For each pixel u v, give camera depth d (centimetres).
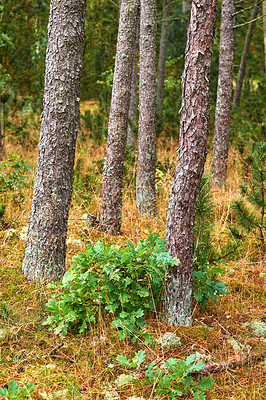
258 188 471
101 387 265
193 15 299
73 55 362
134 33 529
